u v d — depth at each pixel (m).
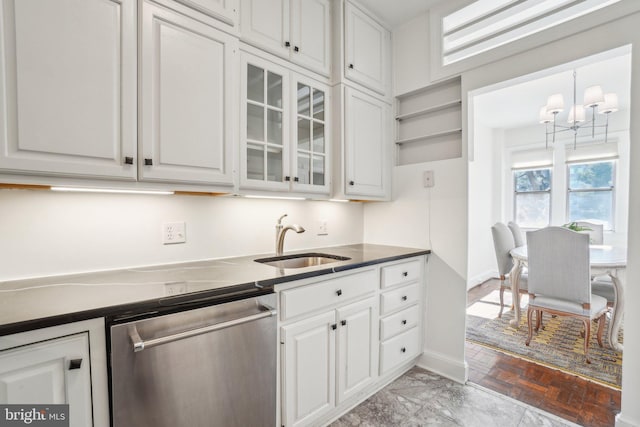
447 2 2.09
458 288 2.09
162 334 0.98
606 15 1.51
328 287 1.51
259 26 1.59
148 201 1.50
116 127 1.11
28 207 1.21
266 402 1.25
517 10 1.91
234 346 1.14
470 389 1.94
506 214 5.04
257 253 1.92
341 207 2.46
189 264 1.57
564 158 4.48
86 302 0.92
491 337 2.75
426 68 2.23
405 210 2.37
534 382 2.02
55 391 0.82
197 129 1.32
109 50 1.09
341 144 1.99
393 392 1.91
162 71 1.21
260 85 1.63
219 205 1.75
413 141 2.42
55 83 0.99
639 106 1.45
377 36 2.25
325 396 1.52
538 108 3.98
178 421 1.01
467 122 2.05
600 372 2.13
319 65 1.90
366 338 1.75
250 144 1.59
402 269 2.00
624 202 4.03
